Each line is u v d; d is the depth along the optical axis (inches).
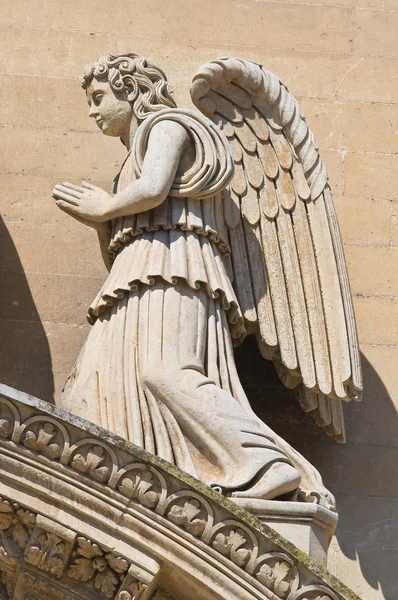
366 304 1134.4
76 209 1046.4
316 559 944.9
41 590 927.7
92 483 921.5
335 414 1065.5
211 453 958.4
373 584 1047.0
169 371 978.7
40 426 926.4
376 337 1125.1
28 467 924.6
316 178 1074.7
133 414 971.9
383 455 1090.1
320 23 1214.3
